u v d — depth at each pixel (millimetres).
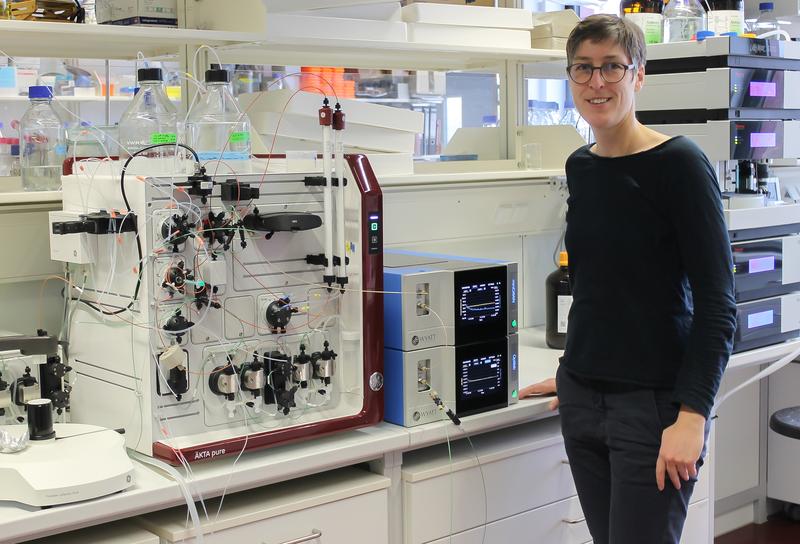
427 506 2131
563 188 3189
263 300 1933
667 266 1912
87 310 1985
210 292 1833
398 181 2592
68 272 2082
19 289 2256
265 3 2291
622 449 1941
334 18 2410
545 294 3191
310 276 2010
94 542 1727
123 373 1872
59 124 2258
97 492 1644
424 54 2719
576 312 2049
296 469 1896
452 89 3506
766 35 3150
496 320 2244
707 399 1838
